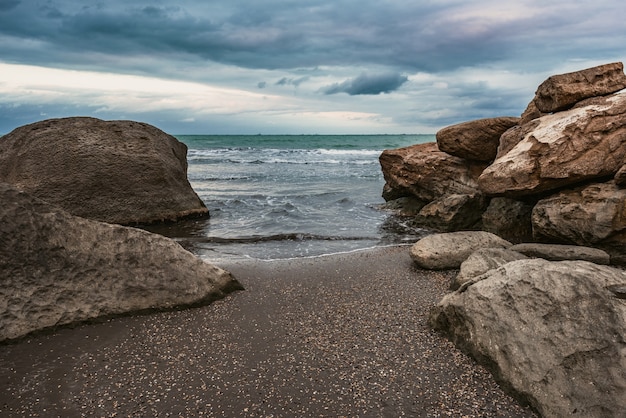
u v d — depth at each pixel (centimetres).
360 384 459
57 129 1295
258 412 416
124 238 650
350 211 1581
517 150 1012
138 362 500
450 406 421
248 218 1417
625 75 1084
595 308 428
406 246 1066
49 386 452
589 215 844
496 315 485
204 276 686
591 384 385
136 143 1333
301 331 582
